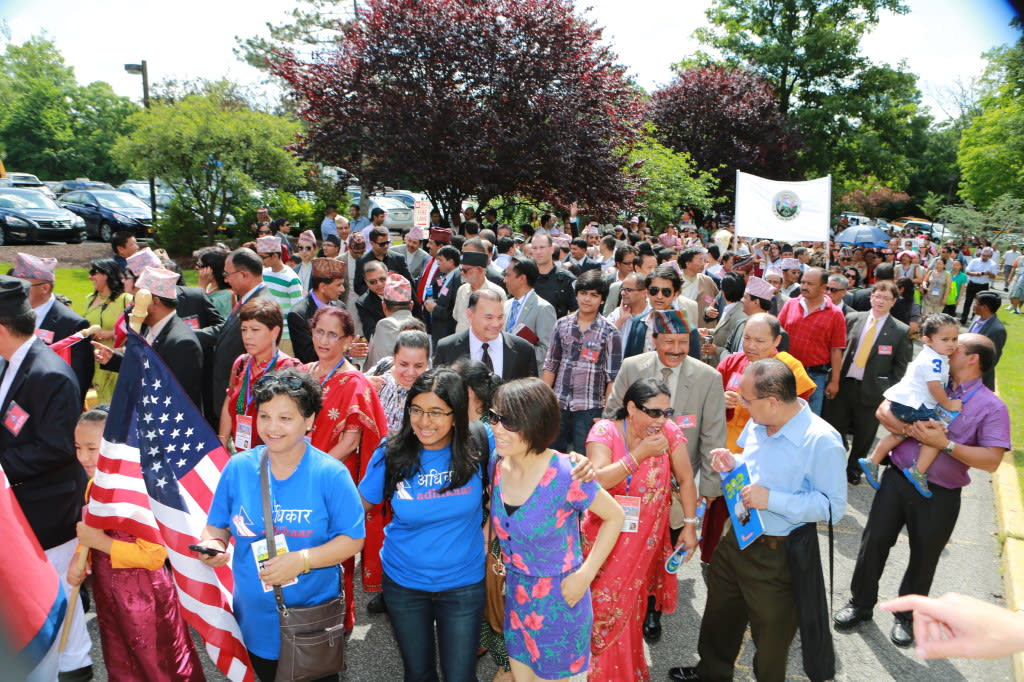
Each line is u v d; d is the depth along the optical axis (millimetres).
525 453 2896
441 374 3029
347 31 15367
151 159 17875
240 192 18656
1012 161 32781
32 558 2719
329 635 2883
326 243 10953
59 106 58625
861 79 38812
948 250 18953
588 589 3100
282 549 2812
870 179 55406
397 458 3096
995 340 7789
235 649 3191
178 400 3281
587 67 15461
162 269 4812
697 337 5246
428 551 3096
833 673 3318
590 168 15773
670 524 4246
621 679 3424
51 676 2744
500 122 14664
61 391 3475
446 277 7898
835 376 6699
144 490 3197
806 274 6668
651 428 3393
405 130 14398
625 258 7926
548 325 6277
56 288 14172
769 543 3346
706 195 25281
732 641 3664
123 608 3229
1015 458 7684
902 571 5293
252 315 4113
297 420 2781
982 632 1379
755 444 3455
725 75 34594
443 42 14422
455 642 3162
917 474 4074
